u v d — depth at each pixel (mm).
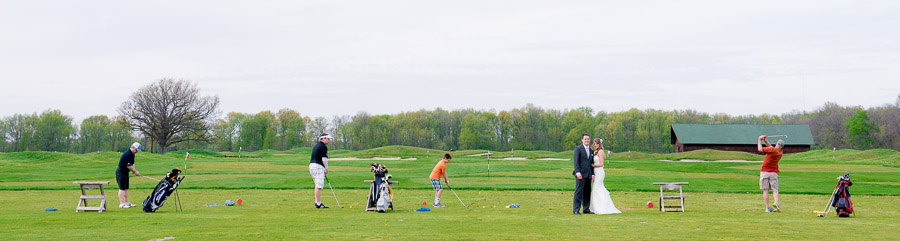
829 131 116125
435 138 131000
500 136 131125
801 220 11734
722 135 89938
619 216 12508
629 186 22703
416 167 39562
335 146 131000
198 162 43688
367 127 126500
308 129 132375
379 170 13977
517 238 8766
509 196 18797
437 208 14938
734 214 13281
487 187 22031
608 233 9367
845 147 112188
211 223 10844
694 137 89188
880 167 40062
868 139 100438
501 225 10438
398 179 26297
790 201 17312
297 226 10305
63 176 30156
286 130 131875
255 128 127688
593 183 13594
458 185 23109
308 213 13141
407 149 74312
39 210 14086
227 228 10023
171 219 11578
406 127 130000
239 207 15023
